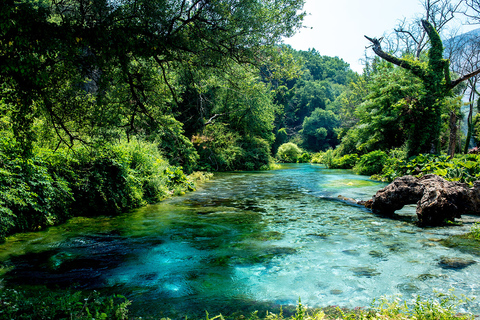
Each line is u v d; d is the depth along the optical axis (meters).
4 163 5.90
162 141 16.42
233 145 27.38
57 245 5.58
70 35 3.82
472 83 25.44
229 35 5.02
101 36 3.95
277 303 3.51
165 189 11.59
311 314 3.20
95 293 3.50
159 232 6.55
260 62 5.67
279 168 29.95
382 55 20.41
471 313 3.00
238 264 4.77
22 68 3.64
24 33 3.57
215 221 7.58
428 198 7.04
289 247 5.56
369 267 4.54
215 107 27.25
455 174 10.15
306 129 63.72
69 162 7.76
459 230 6.55
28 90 4.05
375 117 22.08
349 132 32.06
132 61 5.27
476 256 4.90
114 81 5.20
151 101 5.88
